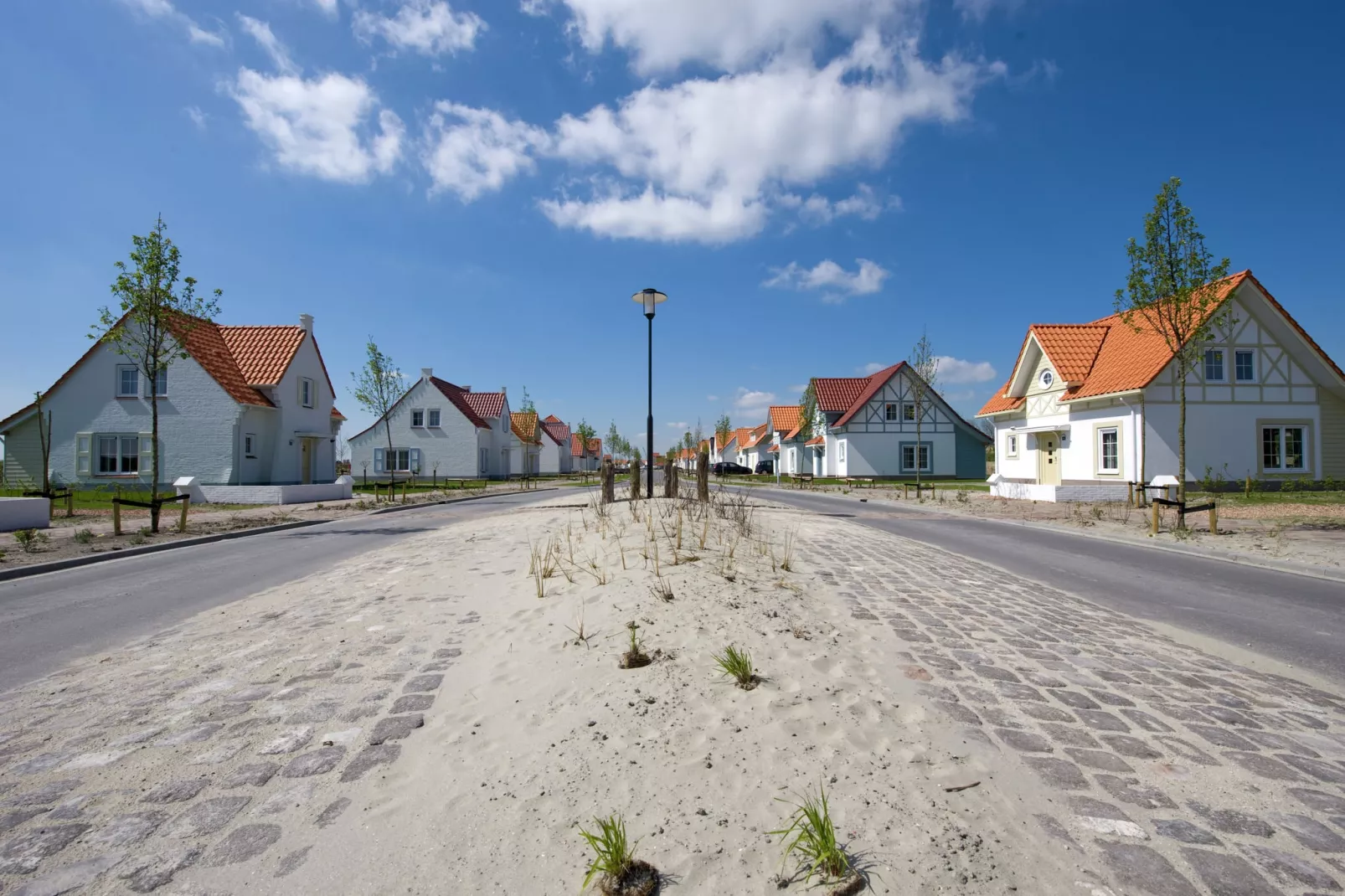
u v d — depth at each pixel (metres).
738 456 87.12
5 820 2.93
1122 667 4.97
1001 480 24.73
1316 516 15.48
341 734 3.75
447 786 3.08
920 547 10.98
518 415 62.06
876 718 3.66
